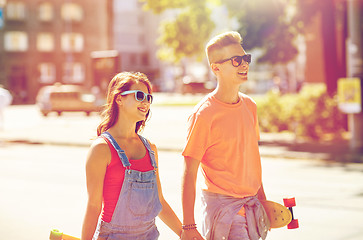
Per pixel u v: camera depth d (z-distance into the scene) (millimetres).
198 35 35438
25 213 8789
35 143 21453
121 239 3389
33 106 56719
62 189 11039
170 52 40219
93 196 3354
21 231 7641
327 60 21672
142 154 3523
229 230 3928
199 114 3941
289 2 21062
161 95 80062
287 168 14039
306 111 20422
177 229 3895
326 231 7504
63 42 73375
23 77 70875
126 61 106250
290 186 11164
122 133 3514
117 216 3367
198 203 9359
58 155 17609
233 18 21406
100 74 24484
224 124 3945
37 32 71562
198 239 3852
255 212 3982
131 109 3471
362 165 14602
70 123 32281
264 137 20531
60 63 73000
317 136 19875
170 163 15297
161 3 26953
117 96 3498
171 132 24578
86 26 74750
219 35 4039
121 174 3387
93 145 3393
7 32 69562
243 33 20797
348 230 7539
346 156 15234
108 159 3379
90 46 75062
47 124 31422
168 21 38219
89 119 36438
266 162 15320
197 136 3939
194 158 3941
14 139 22188
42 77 72188
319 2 21016
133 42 107375
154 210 3484
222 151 3965
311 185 11266
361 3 17078
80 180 12211
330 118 20125
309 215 8508
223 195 3967
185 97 70438
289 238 7172
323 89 21750
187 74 95312
